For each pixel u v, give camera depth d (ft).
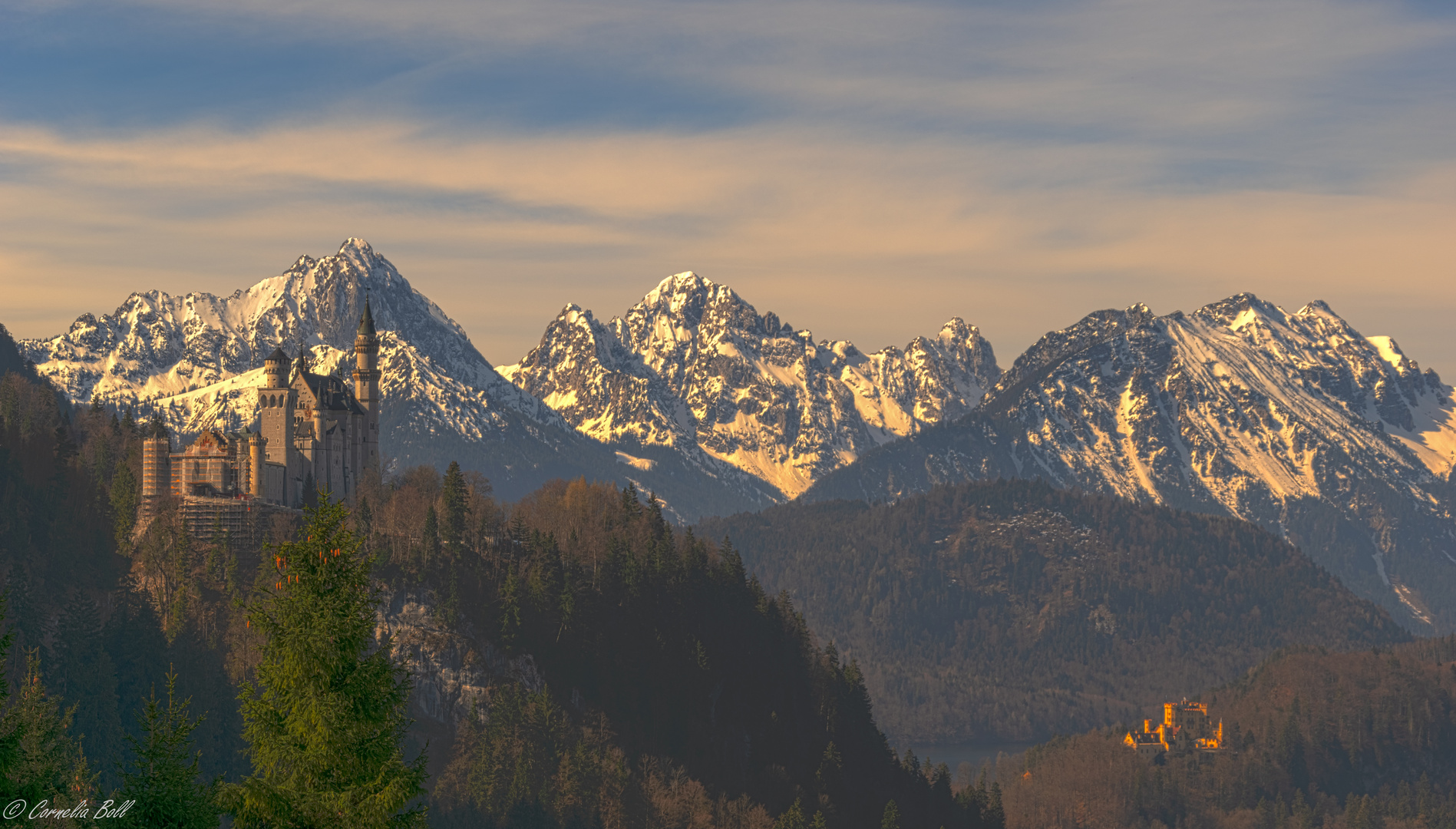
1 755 445.37
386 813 411.75
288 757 420.77
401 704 436.76
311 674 423.64
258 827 411.75
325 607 429.79
